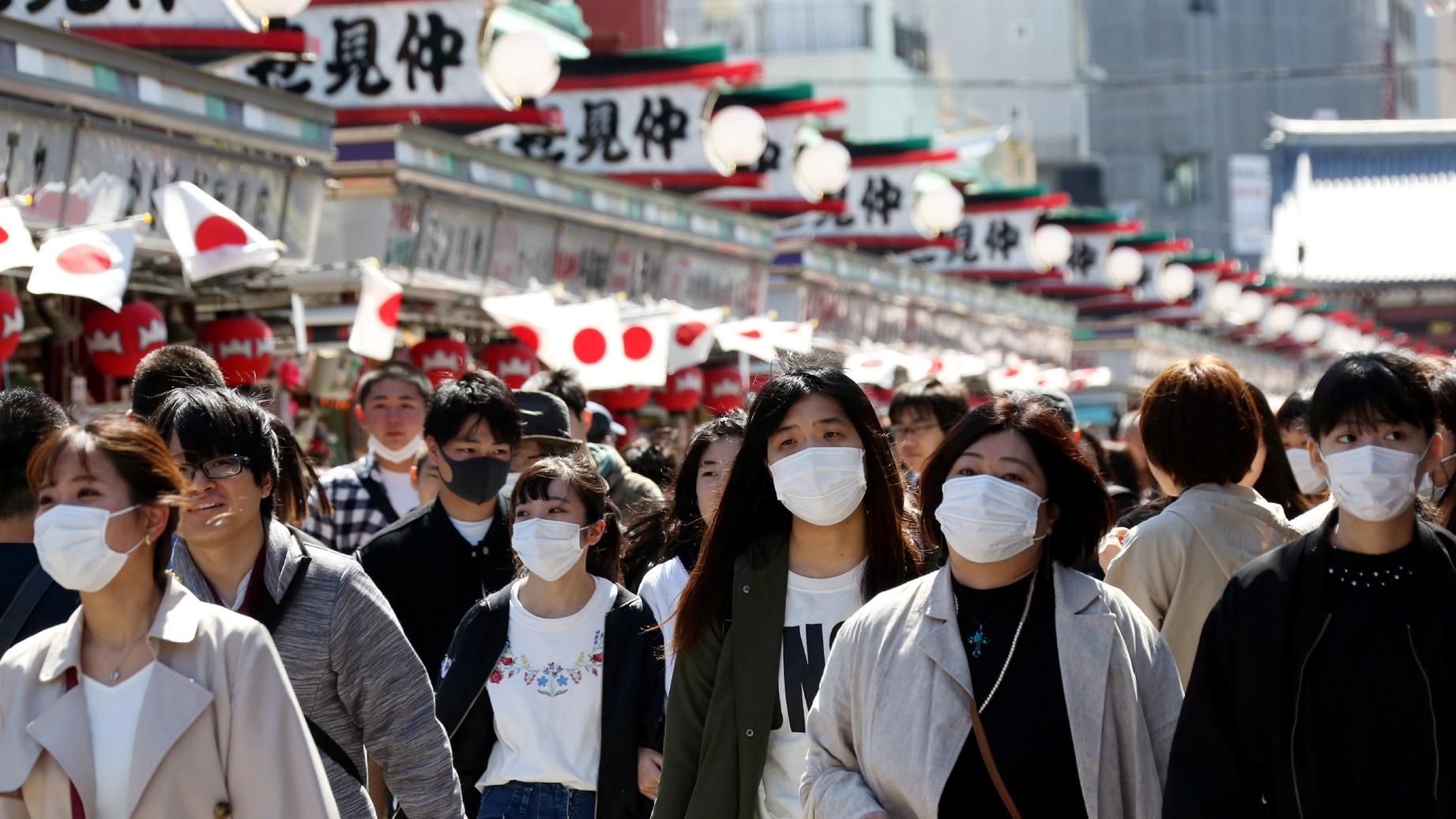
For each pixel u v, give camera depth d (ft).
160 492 20.42
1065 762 21.11
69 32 52.44
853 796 21.75
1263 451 33.73
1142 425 29.32
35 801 20.11
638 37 124.47
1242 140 362.94
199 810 20.18
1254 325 238.48
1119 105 358.43
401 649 24.98
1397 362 21.01
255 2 56.85
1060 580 21.81
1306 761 20.65
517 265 83.30
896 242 131.23
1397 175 314.76
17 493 27.09
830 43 235.81
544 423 41.22
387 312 56.95
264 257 48.24
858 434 25.81
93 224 50.01
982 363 123.44
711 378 100.17
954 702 21.44
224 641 20.67
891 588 24.93
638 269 95.40
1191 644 28.02
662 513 38.99
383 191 71.61
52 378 55.93
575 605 31.27
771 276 121.49
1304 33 372.79
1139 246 193.88
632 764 30.40
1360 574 20.85
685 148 92.22
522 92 72.28
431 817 24.81
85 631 20.68
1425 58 438.40
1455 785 20.03
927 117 256.93
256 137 62.13
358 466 43.70
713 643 26.00
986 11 323.37
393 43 72.69
